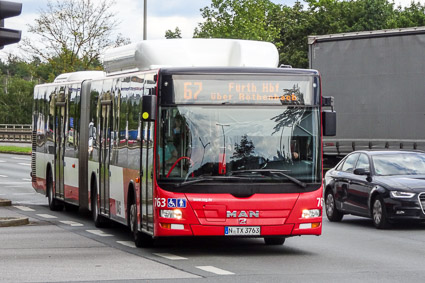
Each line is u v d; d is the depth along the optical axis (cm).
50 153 2594
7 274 1291
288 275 1293
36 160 2805
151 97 1538
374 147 3278
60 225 2158
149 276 1275
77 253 1578
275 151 1552
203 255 1567
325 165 3488
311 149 1565
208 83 1555
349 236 1925
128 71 1866
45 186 2667
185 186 1521
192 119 1542
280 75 1576
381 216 2062
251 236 1537
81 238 1855
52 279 1241
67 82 2428
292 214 1540
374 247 1708
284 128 1563
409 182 2058
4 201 2752
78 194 2280
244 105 1557
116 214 1884
